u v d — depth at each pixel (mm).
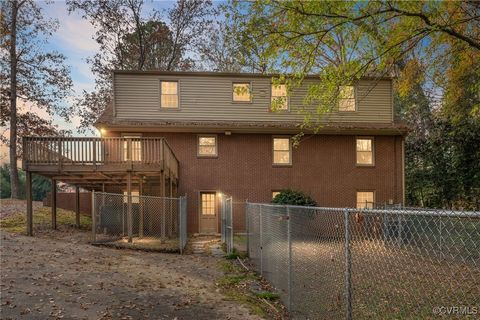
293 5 9195
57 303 6035
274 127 17984
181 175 18047
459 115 16188
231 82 18734
